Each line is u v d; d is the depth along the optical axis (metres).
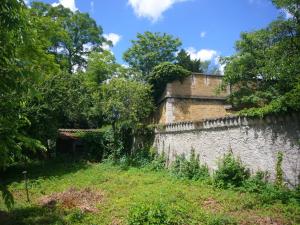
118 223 11.31
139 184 18.06
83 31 43.53
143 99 28.69
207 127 19.05
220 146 17.83
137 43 43.84
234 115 16.69
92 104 31.06
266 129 14.70
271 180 14.29
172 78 29.70
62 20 38.75
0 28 5.68
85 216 12.38
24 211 13.48
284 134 13.74
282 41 18.88
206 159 19.02
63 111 26.86
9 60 6.12
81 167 25.55
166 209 11.41
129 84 28.17
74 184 19.19
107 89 28.61
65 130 33.56
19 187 18.72
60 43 39.91
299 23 18.81
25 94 6.70
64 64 35.56
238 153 16.42
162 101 30.58
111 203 14.12
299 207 11.80
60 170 24.16
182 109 29.23
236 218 10.94
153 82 30.77
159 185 17.39
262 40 22.72
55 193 16.86
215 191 15.11
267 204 12.42
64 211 13.30
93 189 17.30
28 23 6.61
